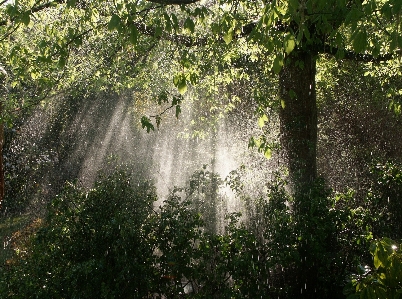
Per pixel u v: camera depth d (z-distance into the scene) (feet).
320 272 16.67
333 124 37.11
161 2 16.38
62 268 14.93
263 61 28.60
